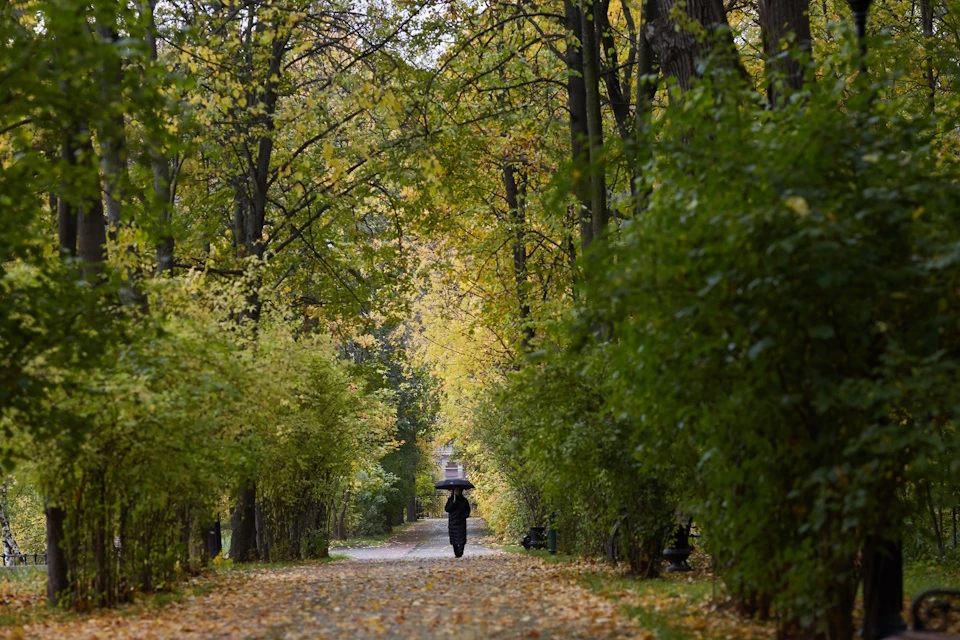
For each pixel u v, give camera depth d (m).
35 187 13.45
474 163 25.17
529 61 24.81
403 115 22.33
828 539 7.41
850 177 7.36
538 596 12.89
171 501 14.59
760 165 7.12
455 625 10.36
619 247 7.84
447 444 50.59
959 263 6.76
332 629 10.24
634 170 16.72
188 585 16.25
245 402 15.37
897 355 6.70
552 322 14.84
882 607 8.24
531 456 15.67
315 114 23.41
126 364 11.71
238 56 23.52
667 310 7.25
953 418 7.34
